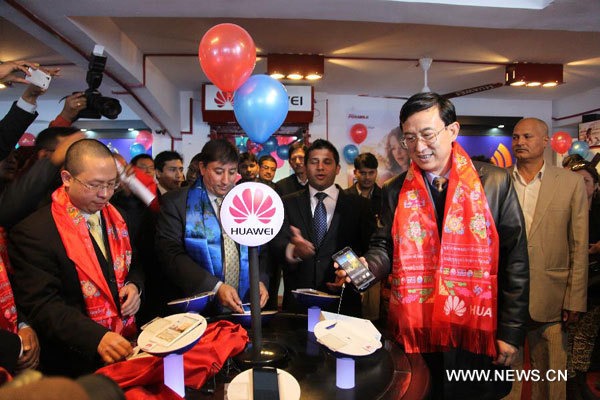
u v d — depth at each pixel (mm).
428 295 1426
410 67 4887
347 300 1900
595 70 4969
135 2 2406
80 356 1291
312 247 1859
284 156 5965
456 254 1375
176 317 1120
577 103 6160
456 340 1392
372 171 3398
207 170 1728
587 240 1948
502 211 1394
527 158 2037
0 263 1232
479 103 6531
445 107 1353
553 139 4812
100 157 1301
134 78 4098
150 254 2090
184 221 1790
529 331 2053
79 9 2502
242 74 1600
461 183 1377
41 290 1238
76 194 1313
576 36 3863
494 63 4734
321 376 1092
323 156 1946
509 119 6512
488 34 3816
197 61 4590
